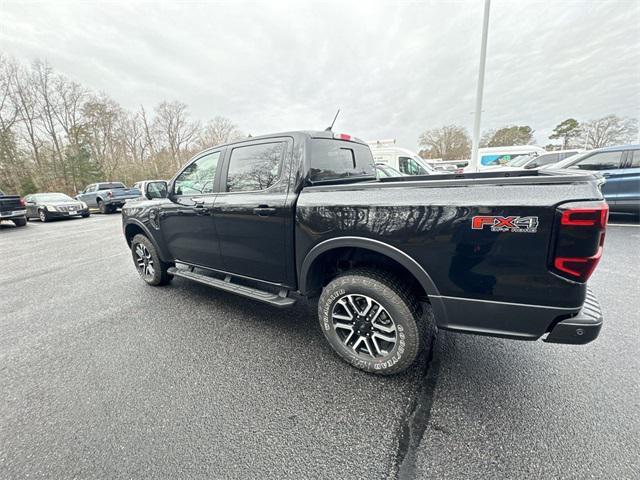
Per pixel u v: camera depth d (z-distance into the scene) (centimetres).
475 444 156
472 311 179
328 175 265
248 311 334
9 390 211
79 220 1401
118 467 150
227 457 154
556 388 196
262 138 266
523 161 1201
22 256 661
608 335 257
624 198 674
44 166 2814
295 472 145
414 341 198
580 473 139
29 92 2712
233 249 290
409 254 188
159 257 397
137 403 195
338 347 231
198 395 201
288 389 205
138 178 3759
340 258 237
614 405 180
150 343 270
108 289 418
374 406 187
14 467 151
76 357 251
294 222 238
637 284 365
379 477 142
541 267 155
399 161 1119
